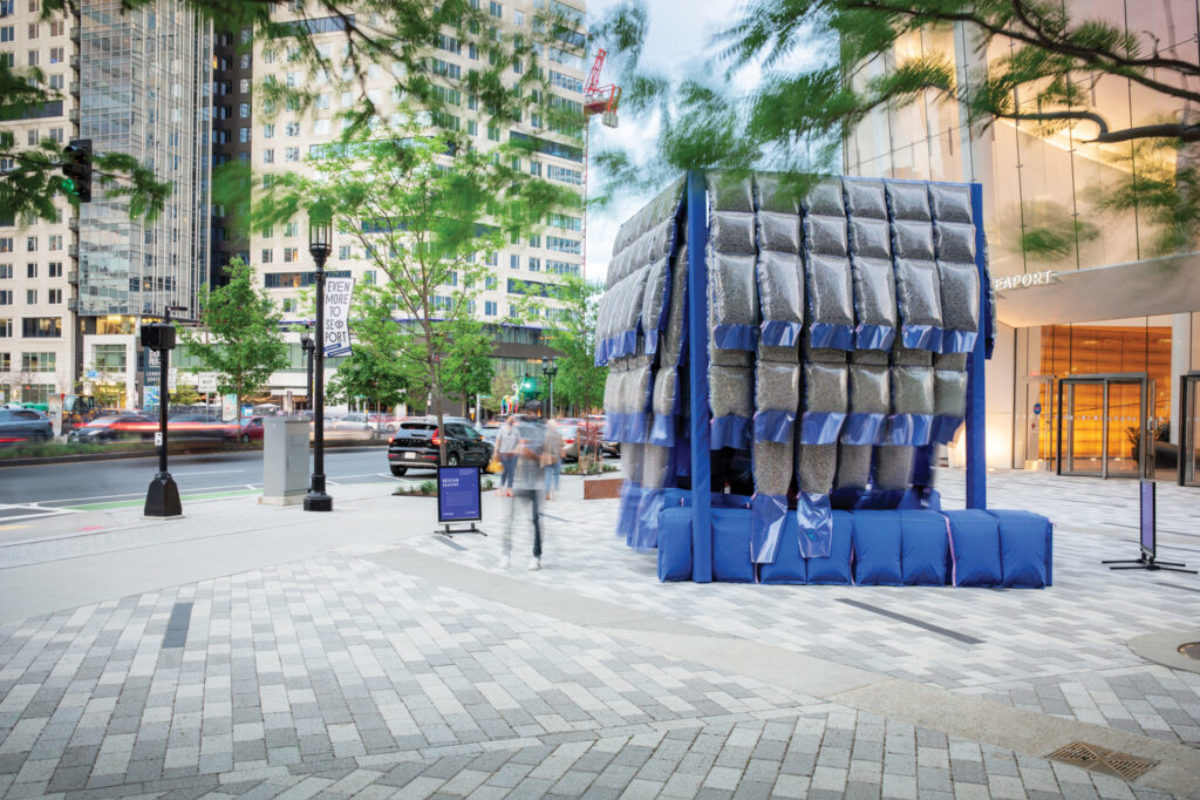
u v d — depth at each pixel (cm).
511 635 640
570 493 1872
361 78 329
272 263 7625
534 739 435
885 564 850
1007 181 1493
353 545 1067
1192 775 392
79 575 855
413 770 396
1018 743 431
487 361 5872
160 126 5991
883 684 525
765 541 853
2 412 2950
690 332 880
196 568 900
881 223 887
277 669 552
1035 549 845
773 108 299
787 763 406
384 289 1856
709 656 586
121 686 515
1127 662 584
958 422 912
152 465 2577
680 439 999
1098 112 345
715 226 851
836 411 855
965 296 888
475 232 375
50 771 390
